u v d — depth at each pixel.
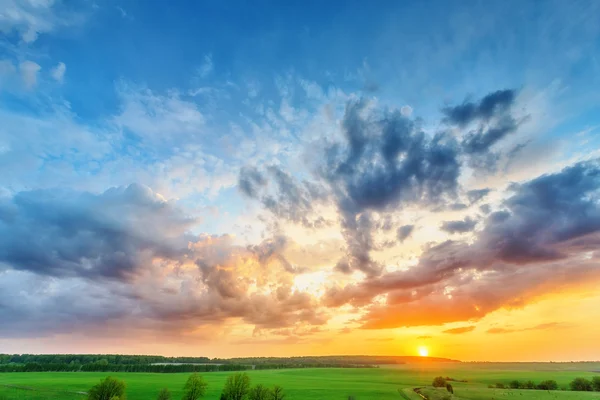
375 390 129.00
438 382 145.12
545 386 134.62
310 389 131.38
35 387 121.56
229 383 94.94
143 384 135.88
